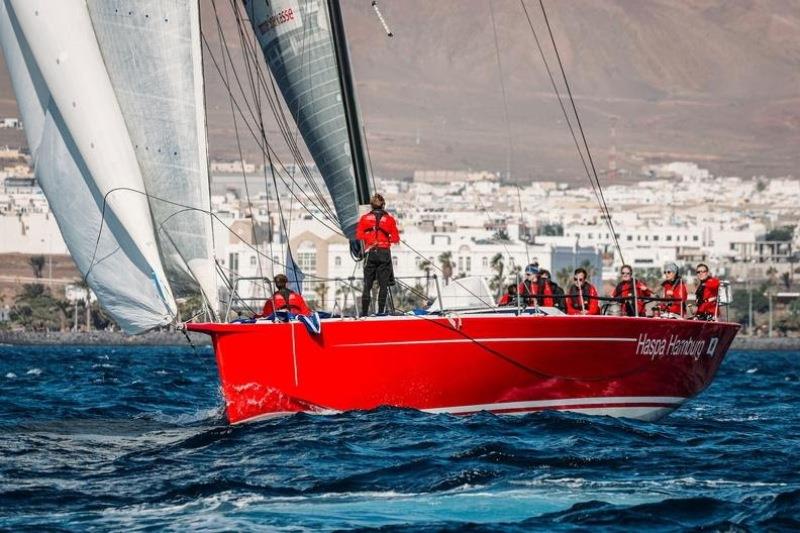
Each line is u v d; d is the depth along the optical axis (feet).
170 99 183.11
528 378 200.03
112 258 182.29
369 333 190.19
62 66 180.04
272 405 191.52
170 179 183.42
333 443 176.35
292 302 198.80
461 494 150.10
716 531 133.80
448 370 194.70
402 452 172.14
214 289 185.68
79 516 138.82
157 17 182.09
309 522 135.95
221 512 140.56
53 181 181.98
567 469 166.30
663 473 165.78
